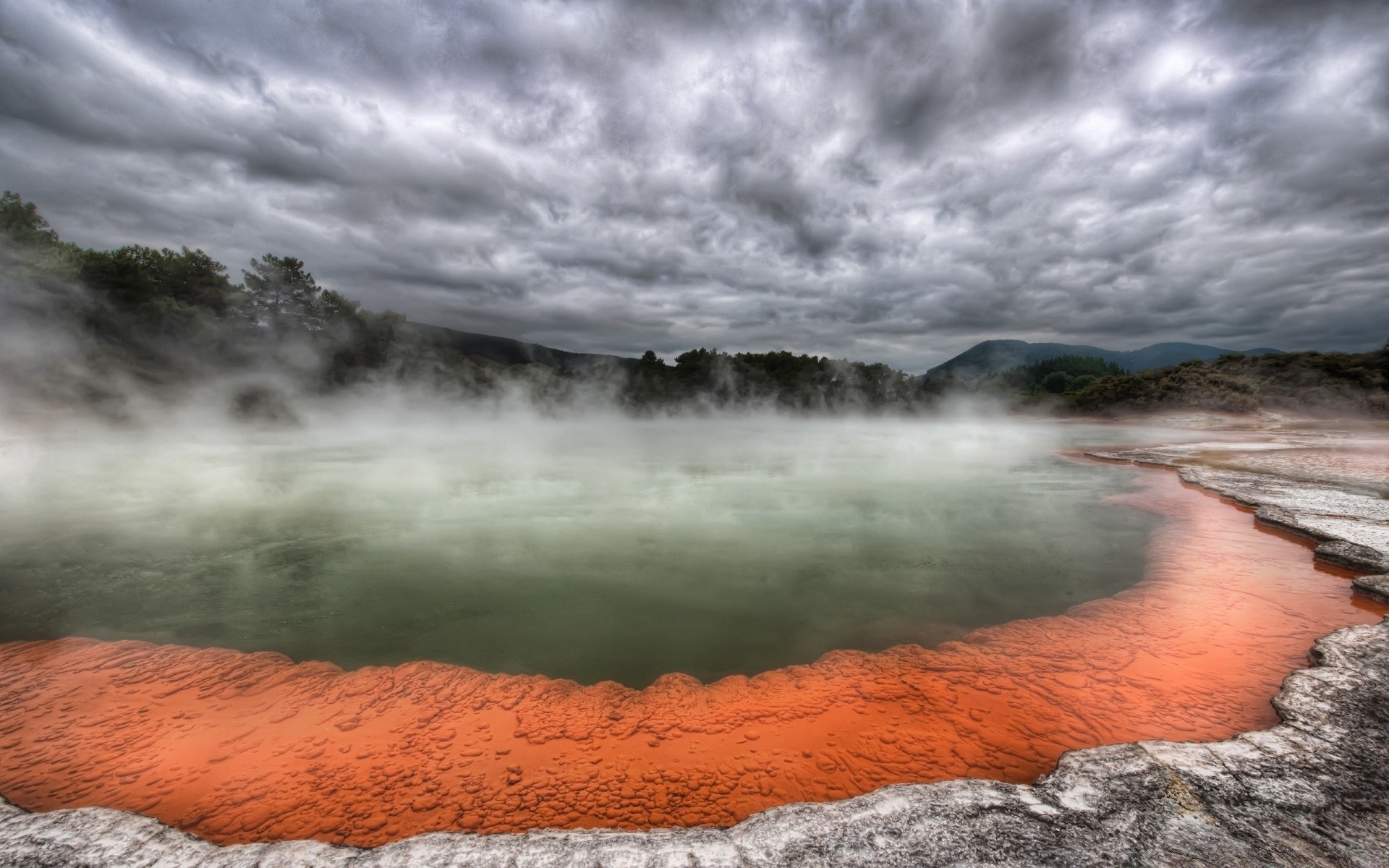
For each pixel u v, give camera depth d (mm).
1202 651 4059
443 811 2506
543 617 4801
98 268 27766
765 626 4621
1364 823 2201
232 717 3324
